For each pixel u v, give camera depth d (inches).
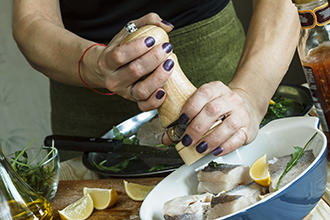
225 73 55.7
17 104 107.8
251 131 34.9
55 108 58.9
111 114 54.4
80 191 39.8
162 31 32.3
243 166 33.3
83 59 37.9
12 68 105.5
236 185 33.1
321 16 32.3
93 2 49.1
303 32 33.4
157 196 33.3
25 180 37.7
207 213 31.0
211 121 33.0
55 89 57.2
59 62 40.9
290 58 39.6
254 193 31.0
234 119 33.6
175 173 34.6
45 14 46.9
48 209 35.6
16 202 33.9
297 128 34.2
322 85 33.5
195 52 52.2
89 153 43.8
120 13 49.6
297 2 32.5
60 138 45.2
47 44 42.2
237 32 58.2
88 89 53.7
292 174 31.1
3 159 34.7
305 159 31.6
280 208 28.9
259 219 28.6
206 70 53.6
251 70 38.6
